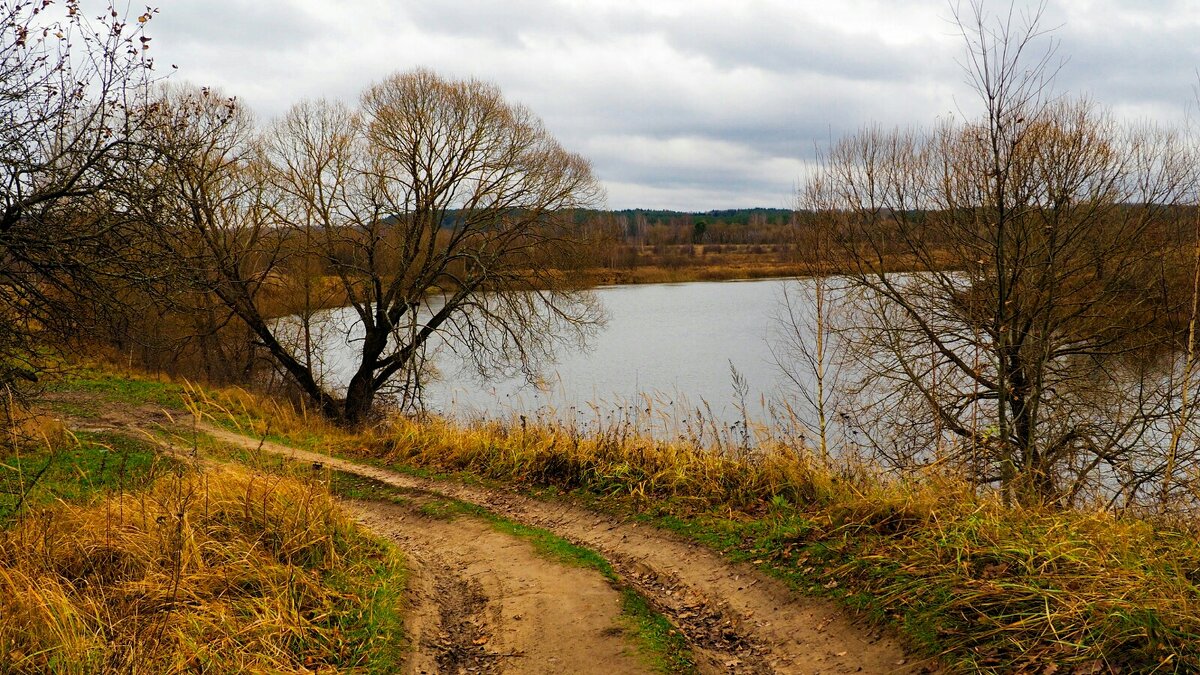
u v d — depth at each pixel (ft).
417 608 19.44
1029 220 38.52
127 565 17.71
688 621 18.63
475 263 72.28
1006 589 15.60
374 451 41.04
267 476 22.74
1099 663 12.98
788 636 17.08
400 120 67.05
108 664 13.71
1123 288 40.57
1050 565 16.15
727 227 405.80
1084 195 38.99
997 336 36.37
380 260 74.33
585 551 23.71
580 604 19.26
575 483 31.30
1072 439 37.91
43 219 24.30
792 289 108.37
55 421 34.96
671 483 28.40
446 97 67.67
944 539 17.92
